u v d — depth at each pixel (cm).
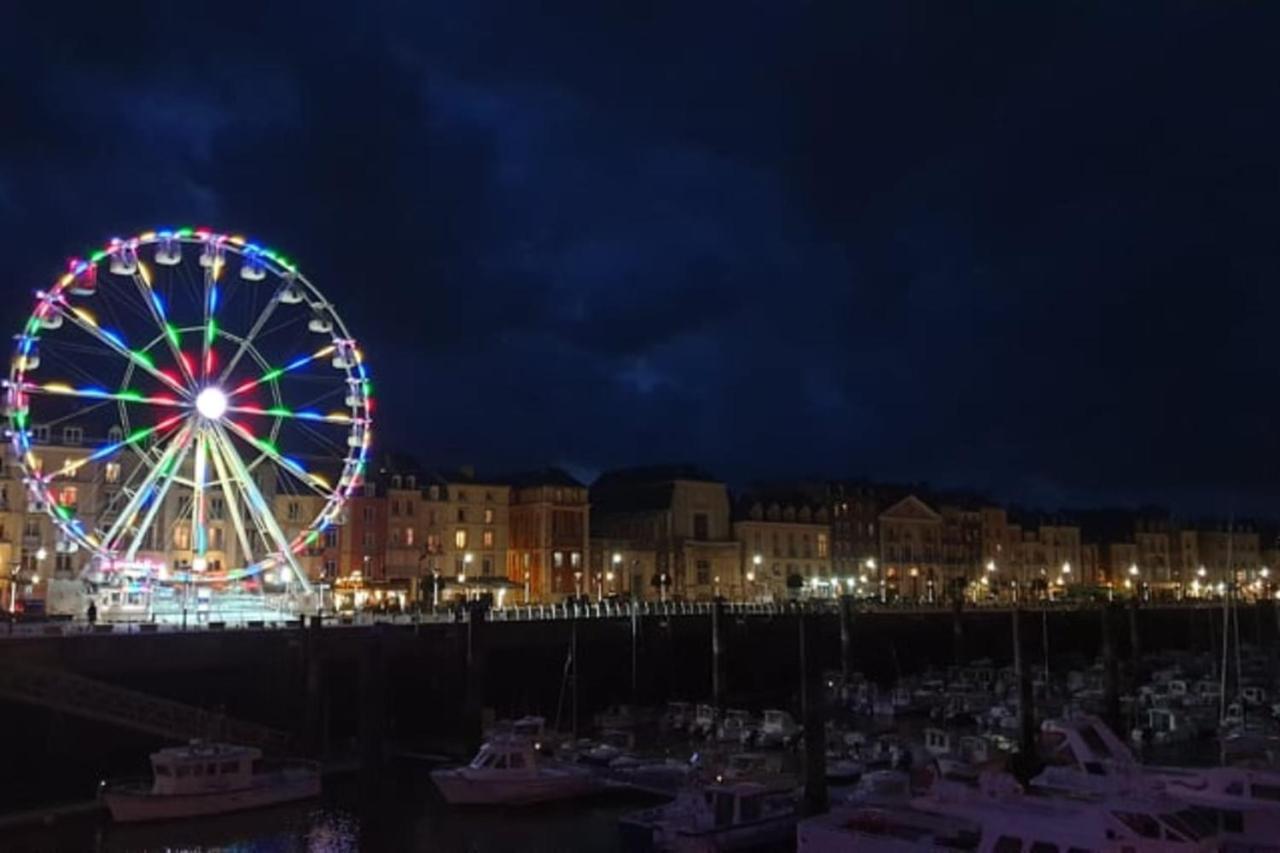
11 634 6650
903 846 4228
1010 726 8212
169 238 7712
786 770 6488
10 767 6266
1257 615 14512
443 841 5206
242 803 5609
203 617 8356
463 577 13312
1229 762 6438
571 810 5734
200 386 7856
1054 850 4056
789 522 17138
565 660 9150
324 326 8275
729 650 10575
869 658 12056
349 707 7700
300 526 12731
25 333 7325
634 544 15600
